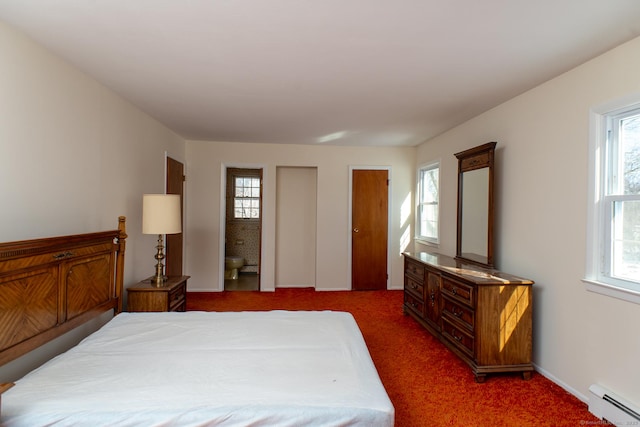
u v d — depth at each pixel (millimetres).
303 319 2471
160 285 3238
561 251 2543
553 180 2635
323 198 5516
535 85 2812
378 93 3057
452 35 2029
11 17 1867
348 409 1356
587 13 1775
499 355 2592
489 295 2584
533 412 2182
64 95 2410
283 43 2154
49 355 2213
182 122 4117
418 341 3373
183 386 1505
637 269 2082
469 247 3666
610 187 2246
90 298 2432
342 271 5566
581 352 2354
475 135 3762
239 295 5145
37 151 2166
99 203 2859
